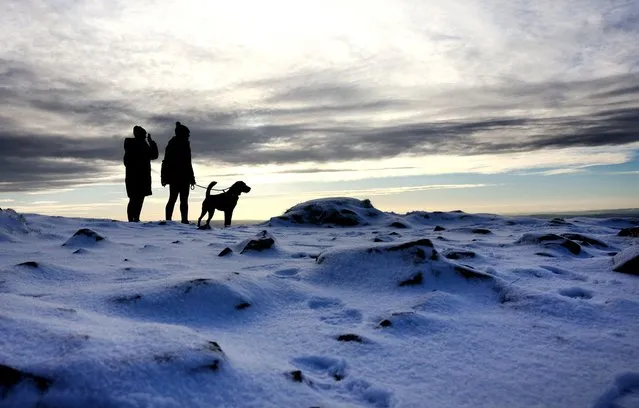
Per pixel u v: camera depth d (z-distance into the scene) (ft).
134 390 5.57
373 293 12.32
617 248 21.79
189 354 6.37
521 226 37.91
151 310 9.89
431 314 10.08
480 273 12.73
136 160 36.73
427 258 13.28
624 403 6.40
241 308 10.42
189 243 23.35
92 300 10.29
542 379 7.13
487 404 6.38
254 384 6.33
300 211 44.45
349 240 27.09
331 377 7.39
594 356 7.98
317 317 10.47
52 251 18.78
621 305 10.68
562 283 12.98
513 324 9.68
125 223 33.09
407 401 6.42
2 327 6.74
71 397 5.37
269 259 17.74
